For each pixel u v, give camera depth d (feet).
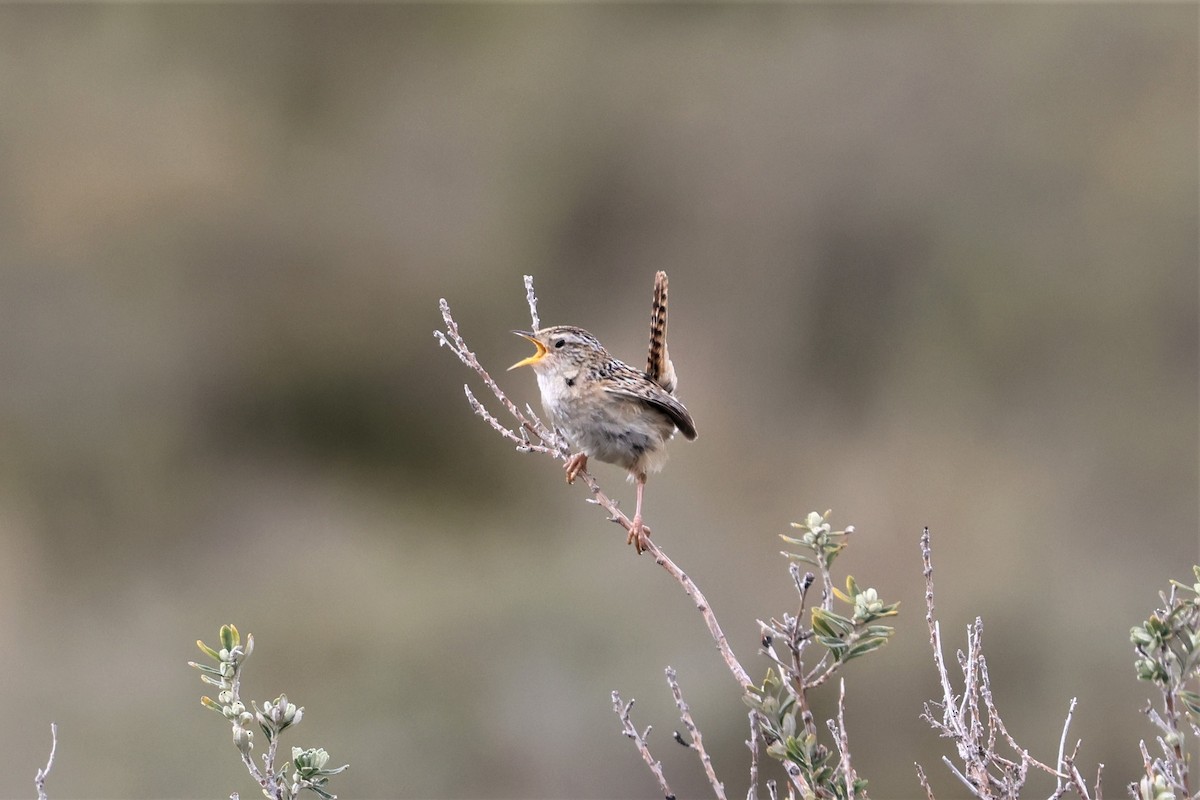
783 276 61.52
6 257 64.13
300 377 64.23
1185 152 60.95
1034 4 63.72
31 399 61.05
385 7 70.13
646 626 44.01
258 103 69.97
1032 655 42.80
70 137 66.90
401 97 69.31
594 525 52.31
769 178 63.00
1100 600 44.93
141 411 62.18
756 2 67.41
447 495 60.75
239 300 64.85
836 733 12.20
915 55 63.67
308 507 59.88
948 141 62.23
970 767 12.60
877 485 53.88
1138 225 60.03
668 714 39.40
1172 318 58.70
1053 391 57.72
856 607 11.53
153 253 64.90
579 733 39.70
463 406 62.90
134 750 37.83
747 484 54.90
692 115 64.90
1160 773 11.51
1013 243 60.39
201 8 70.33
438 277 65.16
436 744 39.91
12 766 37.40
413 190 66.69
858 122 62.95
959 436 56.49
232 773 37.32
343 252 65.26
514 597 45.98
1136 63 63.00
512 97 67.31
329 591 49.83
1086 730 39.37
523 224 65.36
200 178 66.90
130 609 49.26
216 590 51.72
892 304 60.70
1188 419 56.08
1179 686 11.30
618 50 67.77
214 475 61.57
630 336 62.13
